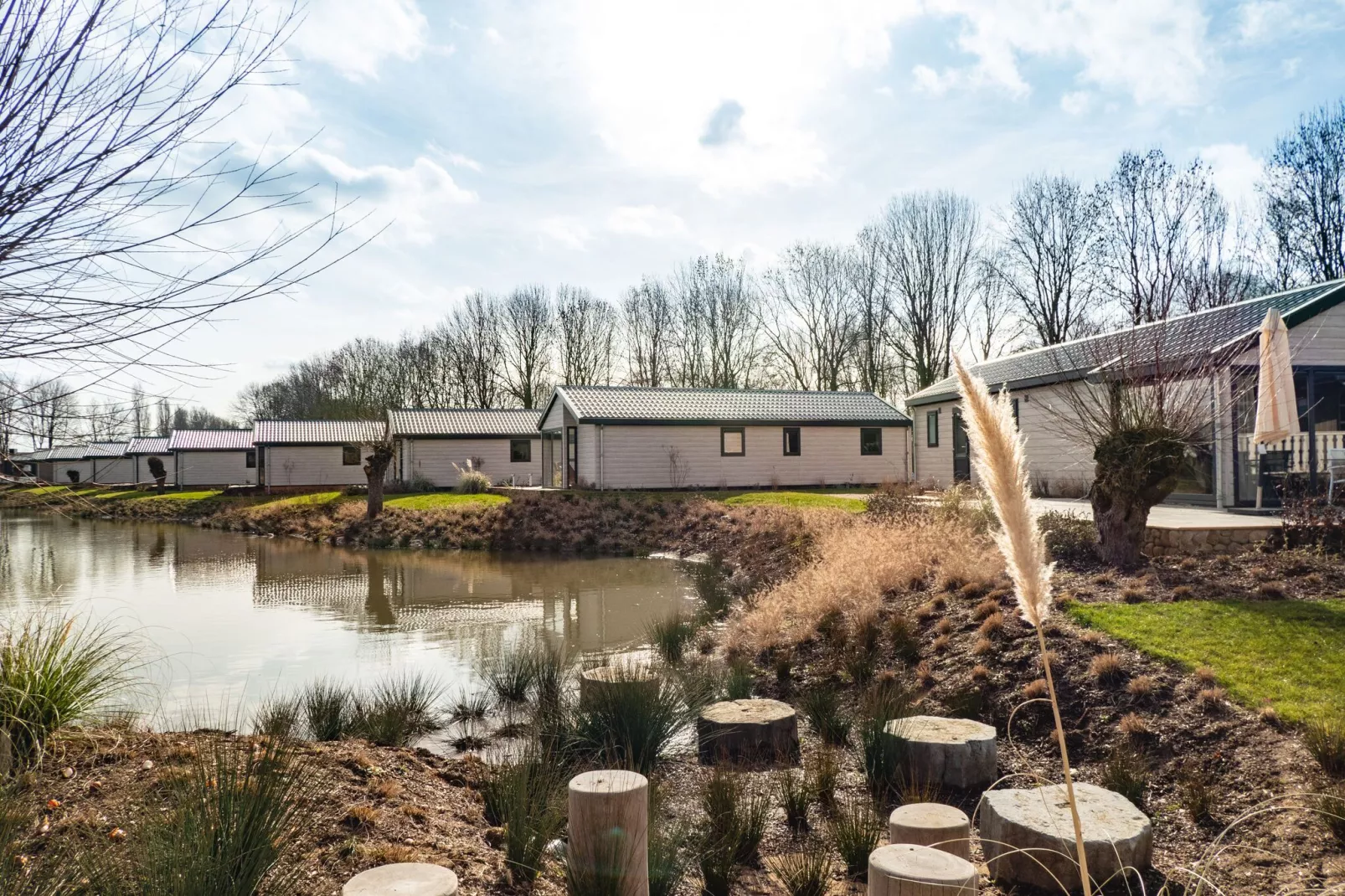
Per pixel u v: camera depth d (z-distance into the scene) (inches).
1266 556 369.1
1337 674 226.7
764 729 252.1
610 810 132.0
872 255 1658.5
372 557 837.2
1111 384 404.2
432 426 1515.7
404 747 243.3
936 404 904.3
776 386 1855.3
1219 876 158.7
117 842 138.2
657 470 1103.0
